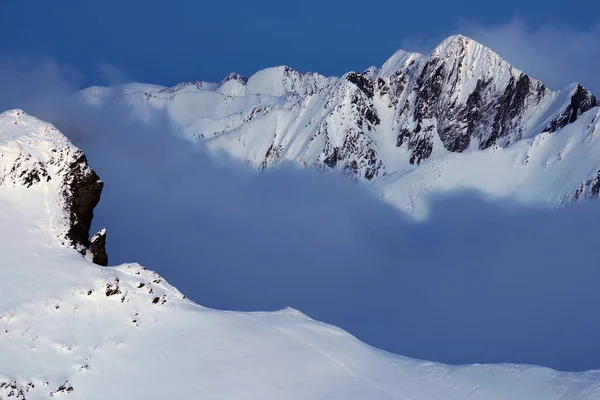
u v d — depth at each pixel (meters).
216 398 75.69
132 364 77.56
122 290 83.44
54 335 77.00
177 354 79.81
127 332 80.62
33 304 78.38
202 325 84.00
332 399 78.25
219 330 83.88
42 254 83.81
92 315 80.38
